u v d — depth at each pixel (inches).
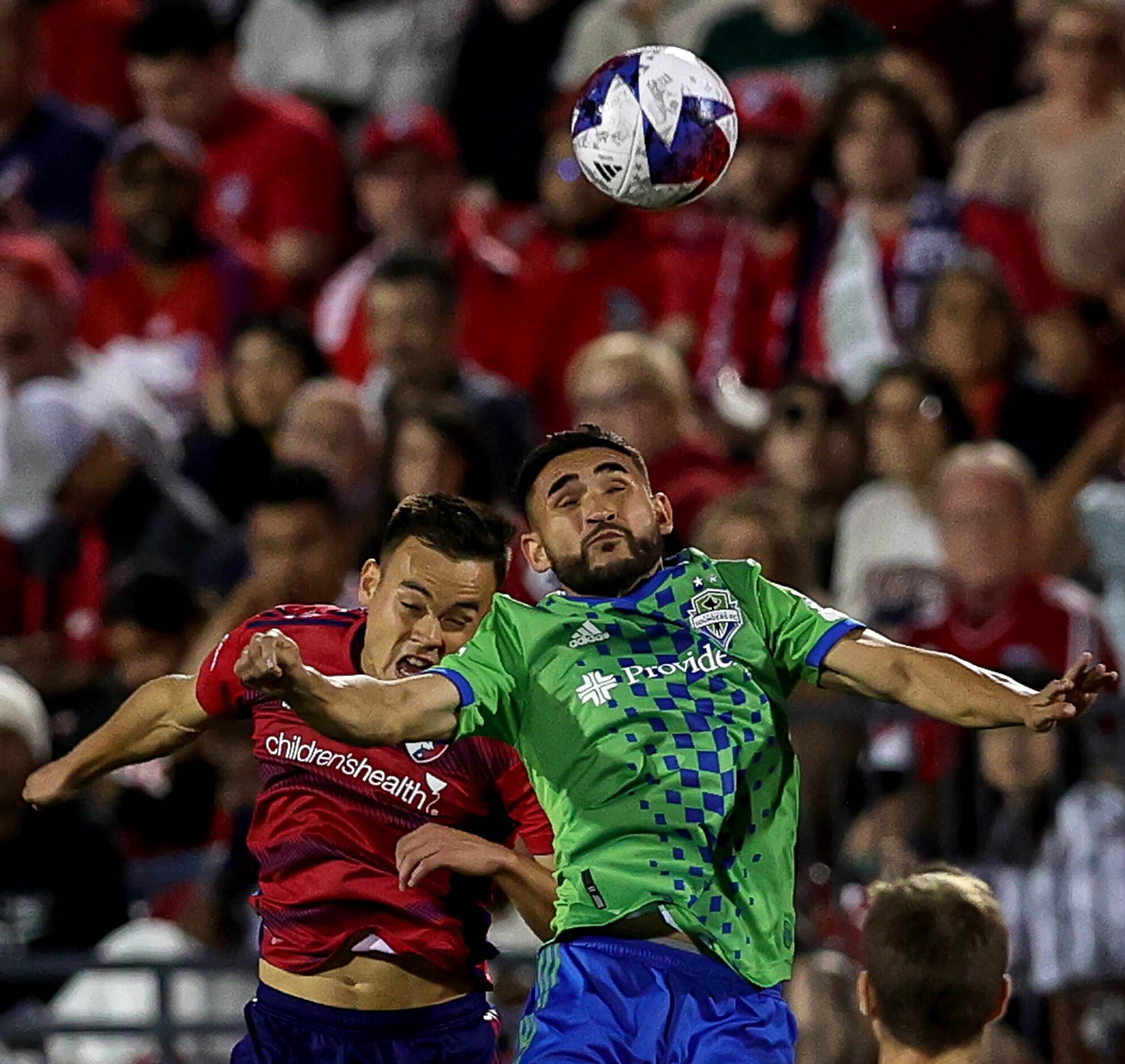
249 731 1055.0
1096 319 1296.8
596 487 562.3
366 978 601.6
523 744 553.3
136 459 1267.2
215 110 1529.3
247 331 1316.4
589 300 1366.9
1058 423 1226.6
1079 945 933.2
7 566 1229.1
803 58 1486.2
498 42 1601.9
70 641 1210.0
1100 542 1104.8
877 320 1282.0
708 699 552.1
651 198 599.8
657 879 543.8
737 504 1061.8
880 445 1167.0
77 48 1702.8
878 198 1315.2
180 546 1252.5
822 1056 892.6
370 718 510.6
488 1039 619.8
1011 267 1310.3
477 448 1114.1
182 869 1074.1
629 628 556.4
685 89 597.0
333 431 1212.5
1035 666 1035.9
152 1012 986.1
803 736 964.0
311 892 600.1
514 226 1491.1
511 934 968.3
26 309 1288.1
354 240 1540.4
